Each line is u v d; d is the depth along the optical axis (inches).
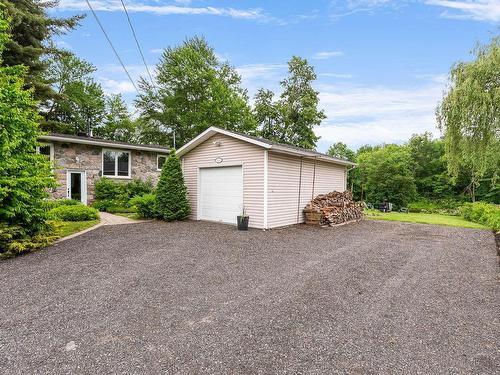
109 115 1352.1
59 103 1090.1
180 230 367.6
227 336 120.6
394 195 976.3
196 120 1039.6
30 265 216.5
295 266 221.3
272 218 398.9
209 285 178.9
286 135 1189.1
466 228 449.7
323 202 467.2
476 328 131.1
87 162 581.3
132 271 203.6
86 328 126.5
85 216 425.1
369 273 208.2
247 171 407.2
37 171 275.4
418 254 268.1
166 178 454.9
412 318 139.9
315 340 118.6
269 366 101.2
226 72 1140.5
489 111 477.7
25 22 586.9
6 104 253.9
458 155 537.0
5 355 106.4
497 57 475.2
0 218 253.6
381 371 99.3
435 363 104.5
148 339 117.9
